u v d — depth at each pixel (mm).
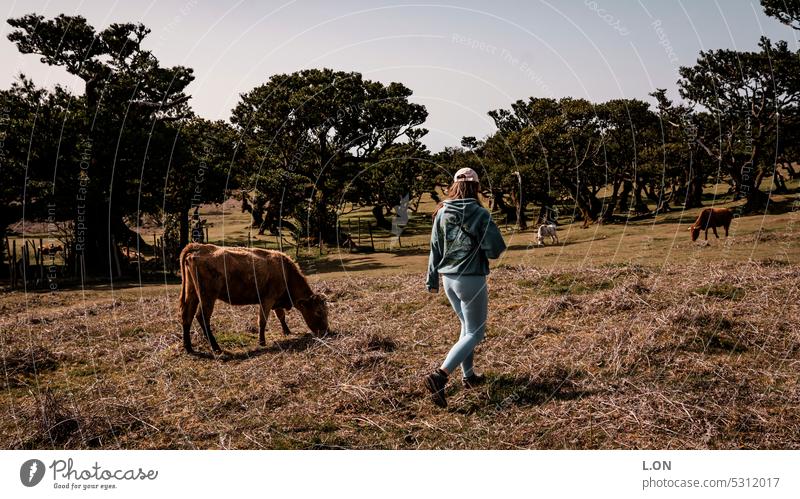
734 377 4785
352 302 9633
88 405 4867
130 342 7352
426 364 5641
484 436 4109
